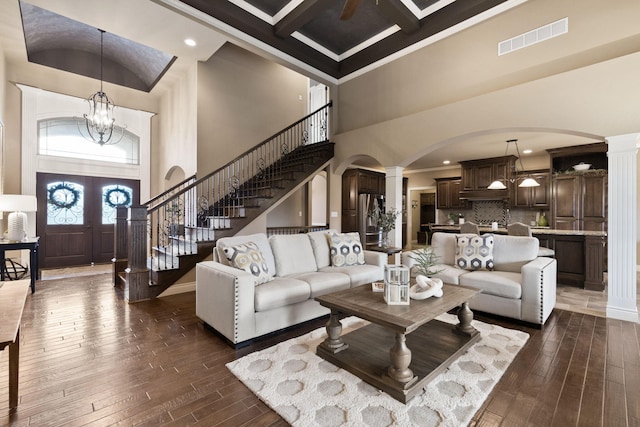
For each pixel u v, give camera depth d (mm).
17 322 1639
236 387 2018
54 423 1668
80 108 6078
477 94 4430
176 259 4293
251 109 6391
